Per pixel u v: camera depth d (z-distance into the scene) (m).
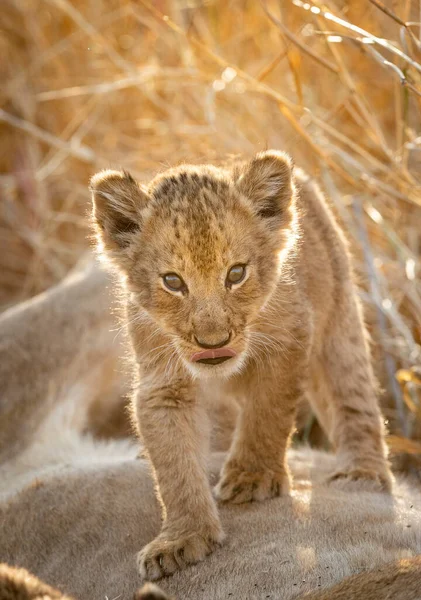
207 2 14.44
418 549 7.10
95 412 11.77
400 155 12.15
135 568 7.65
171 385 8.35
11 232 15.37
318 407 10.20
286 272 8.88
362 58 13.76
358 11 12.50
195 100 14.91
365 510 7.86
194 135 14.39
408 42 11.09
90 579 7.85
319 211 10.17
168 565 7.43
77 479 9.29
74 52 16.03
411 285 11.84
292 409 8.57
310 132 13.08
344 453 9.55
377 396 10.37
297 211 9.13
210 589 6.91
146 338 8.54
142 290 8.53
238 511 8.24
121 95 15.67
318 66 13.97
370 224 12.80
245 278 8.34
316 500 8.23
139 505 8.66
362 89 13.49
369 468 9.30
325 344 9.92
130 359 9.40
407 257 12.10
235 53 14.69
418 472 10.62
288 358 8.55
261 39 14.71
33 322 11.62
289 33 11.37
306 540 7.31
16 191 15.39
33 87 16.03
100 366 11.72
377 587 6.29
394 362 11.96
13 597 5.75
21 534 8.86
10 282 15.23
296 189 9.46
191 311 8.14
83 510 8.80
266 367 8.52
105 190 8.77
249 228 8.51
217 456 9.71
